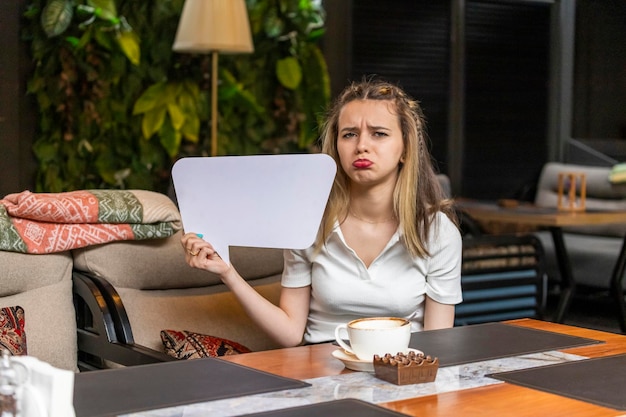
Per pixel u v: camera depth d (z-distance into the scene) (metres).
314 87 5.88
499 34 7.23
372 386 1.52
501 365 1.67
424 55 6.83
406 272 2.24
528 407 1.39
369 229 2.24
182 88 5.41
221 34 5.02
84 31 4.96
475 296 4.38
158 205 2.67
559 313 5.20
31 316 2.46
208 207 1.92
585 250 5.88
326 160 1.80
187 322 2.66
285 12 5.72
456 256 2.26
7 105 4.81
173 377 1.58
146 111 5.26
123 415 1.34
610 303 6.27
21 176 4.93
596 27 7.62
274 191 1.84
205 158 1.89
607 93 7.66
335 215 2.23
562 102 7.55
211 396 1.44
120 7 5.18
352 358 1.68
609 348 1.83
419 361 1.55
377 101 2.11
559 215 4.98
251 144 5.76
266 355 1.79
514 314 4.51
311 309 2.30
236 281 2.06
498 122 7.29
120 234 2.60
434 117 6.94
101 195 2.62
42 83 4.91
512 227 6.49
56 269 2.55
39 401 1.12
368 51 6.56
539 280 4.59
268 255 2.94
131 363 2.32
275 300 2.88
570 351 1.80
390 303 2.22
